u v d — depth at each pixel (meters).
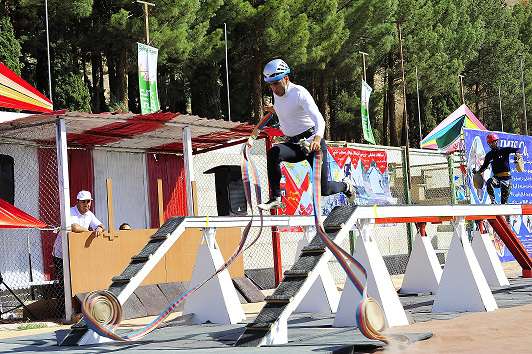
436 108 60.69
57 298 14.01
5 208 13.10
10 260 15.16
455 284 11.32
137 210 17.58
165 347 8.82
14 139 15.13
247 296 15.77
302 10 37.78
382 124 58.97
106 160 17.03
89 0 29.14
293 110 8.66
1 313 14.07
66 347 9.20
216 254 11.56
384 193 19.97
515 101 66.44
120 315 9.08
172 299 14.54
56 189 16.03
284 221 12.42
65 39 32.28
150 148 17.86
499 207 12.59
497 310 11.12
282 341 8.34
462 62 55.03
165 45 30.56
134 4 31.42
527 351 7.20
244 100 40.88
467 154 20.86
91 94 38.25
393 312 9.67
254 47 36.00
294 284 8.66
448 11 54.88
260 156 19.61
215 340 9.32
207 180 19.16
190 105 43.91
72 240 13.20
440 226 25.08
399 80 52.50
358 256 9.82
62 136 13.27
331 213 9.48
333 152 18.38
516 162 18.34
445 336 8.52
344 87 48.62
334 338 8.58
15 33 31.56
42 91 32.16
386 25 43.28
